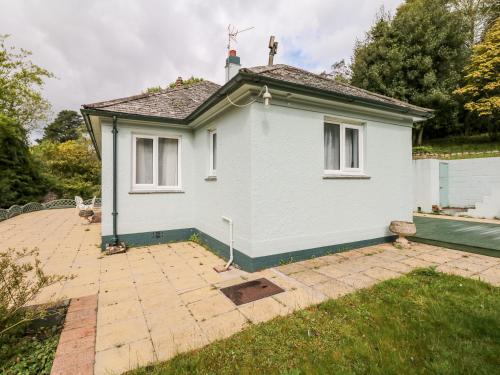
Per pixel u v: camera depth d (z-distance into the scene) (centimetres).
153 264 499
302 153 493
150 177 681
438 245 563
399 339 246
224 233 538
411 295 333
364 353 229
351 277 404
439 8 1555
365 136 586
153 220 663
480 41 1748
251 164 439
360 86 1683
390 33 1588
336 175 541
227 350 241
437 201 1074
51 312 317
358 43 1805
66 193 1956
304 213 495
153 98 745
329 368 214
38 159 1795
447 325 262
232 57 796
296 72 612
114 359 233
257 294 356
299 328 271
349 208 558
